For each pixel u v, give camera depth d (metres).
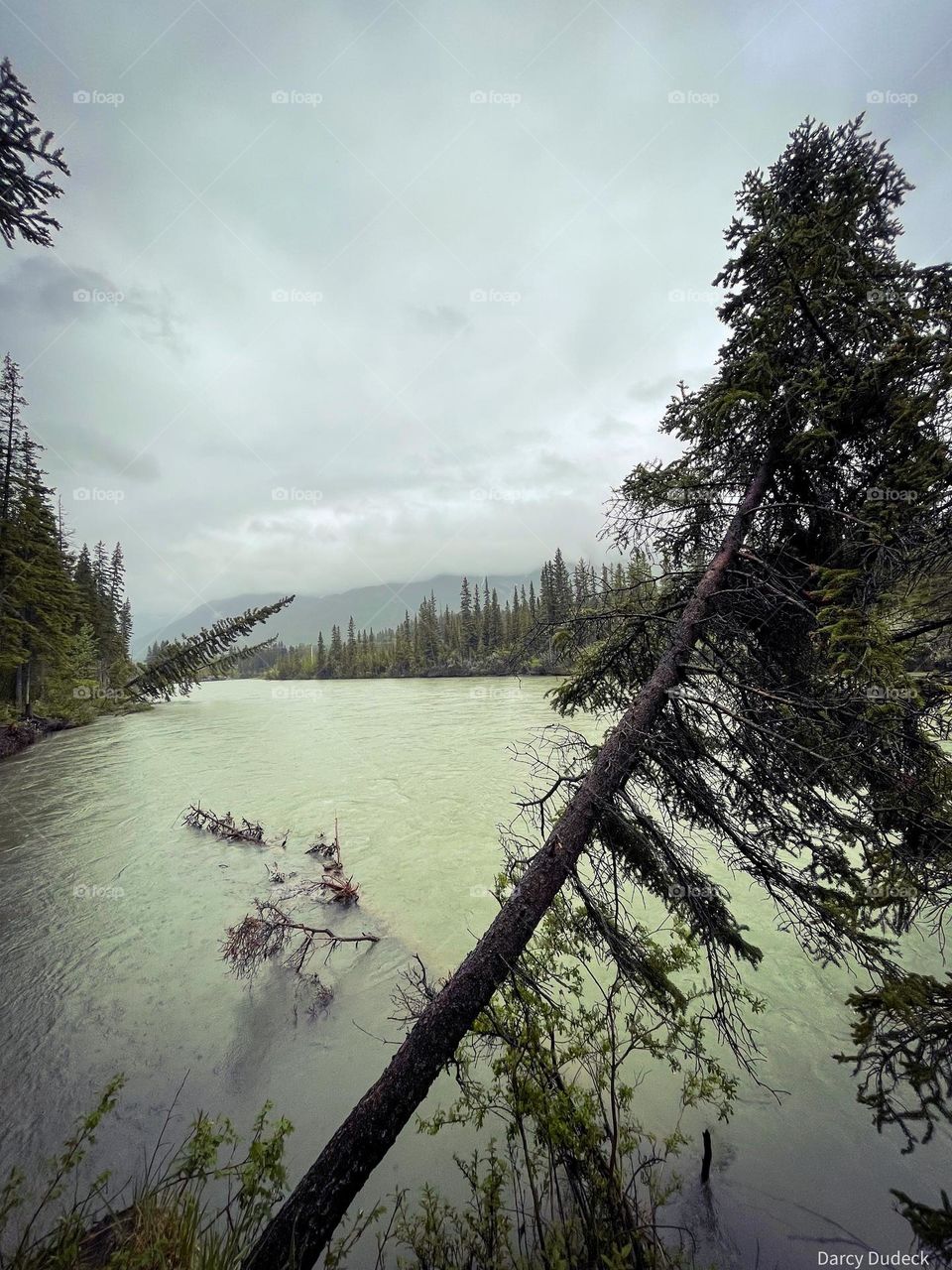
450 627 95.94
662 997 3.80
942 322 3.34
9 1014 6.15
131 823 13.33
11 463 23.08
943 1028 2.86
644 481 4.78
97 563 48.16
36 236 3.56
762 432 4.18
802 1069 5.27
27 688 28.30
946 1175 4.21
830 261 3.50
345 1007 6.26
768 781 3.55
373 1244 3.74
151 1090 5.08
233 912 8.59
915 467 3.20
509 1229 3.51
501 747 21.70
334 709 42.38
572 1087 3.76
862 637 2.86
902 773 3.32
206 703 53.88
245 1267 2.79
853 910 3.23
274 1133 4.65
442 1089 5.20
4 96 3.05
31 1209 3.85
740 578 4.11
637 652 4.88
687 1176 4.20
